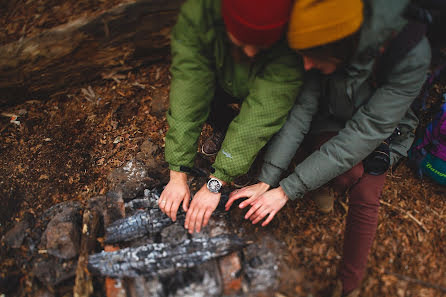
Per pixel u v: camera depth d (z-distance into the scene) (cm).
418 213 197
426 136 199
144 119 244
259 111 150
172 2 237
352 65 130
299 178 159
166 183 207
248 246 179
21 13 247
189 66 148
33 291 173
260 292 166
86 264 172
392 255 181
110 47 248
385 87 138
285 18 117
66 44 236
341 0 107
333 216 194
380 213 196
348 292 158
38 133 240
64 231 178
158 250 173
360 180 163
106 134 238
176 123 161
